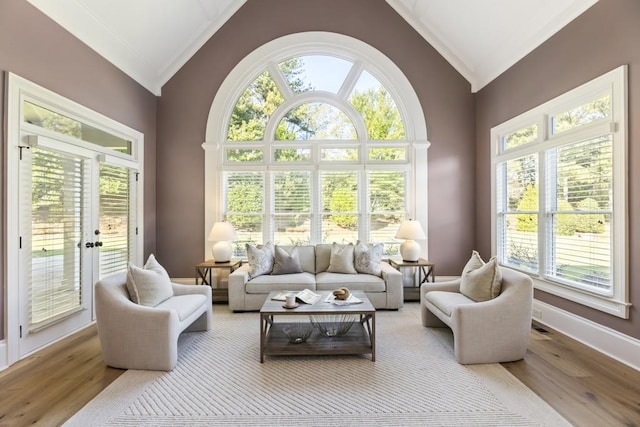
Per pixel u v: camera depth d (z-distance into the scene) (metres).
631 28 2.47
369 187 4.89
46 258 2.89
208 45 4.83
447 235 4.86
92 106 3.47
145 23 3.89
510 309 2.54
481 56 4.44
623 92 2.52
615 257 2.62
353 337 2.88
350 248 4.34
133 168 4.22
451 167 4.86
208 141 4.84
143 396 2.10
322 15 4.83
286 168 4.87
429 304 3.23
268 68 4.89
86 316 3.39
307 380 2.30
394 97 4.90
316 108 4.94
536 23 3.41
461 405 1.99
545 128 3.42
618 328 2.60
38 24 2.79
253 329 3.34
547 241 3.45
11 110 2.53
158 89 4.81
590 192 2.91
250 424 1.83
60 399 2.06
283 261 4.17
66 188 3.12
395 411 1.94
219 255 4.36
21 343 2.62
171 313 2.48
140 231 4.39
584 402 2.01
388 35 4.82
